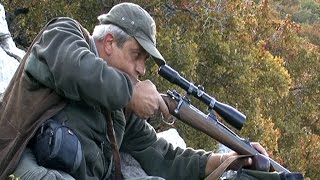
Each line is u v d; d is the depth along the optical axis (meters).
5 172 3.44
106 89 3.41
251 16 18.80
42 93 3.53
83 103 3.59
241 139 4.02
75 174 3.51
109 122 3.71
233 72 16.36
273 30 20.91
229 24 16.34
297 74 22.52
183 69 14.42
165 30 14.80
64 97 3.56
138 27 3.67
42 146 3.38
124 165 4.21
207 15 15.91
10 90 3.70
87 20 14.24
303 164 20.28
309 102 22.31
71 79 3.39
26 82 3.55
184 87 3.86
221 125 3.95
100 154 3.68
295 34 22.48
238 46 16.52
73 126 3.55
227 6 16.31
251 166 4.03
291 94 22.14
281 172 3.89
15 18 13.90
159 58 3.69
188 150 4.39
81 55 3.41
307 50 22.48
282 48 22.28
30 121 3.49
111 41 3.68
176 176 4.30
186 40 15.20
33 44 3.65
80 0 14.22
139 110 3.65
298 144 20.95
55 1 13.88
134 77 3.73
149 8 15.05
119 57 3.69
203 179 4.28
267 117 20.08
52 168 3.43
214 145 12.89
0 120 3.59
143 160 4.31
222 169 4.01
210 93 16.09
